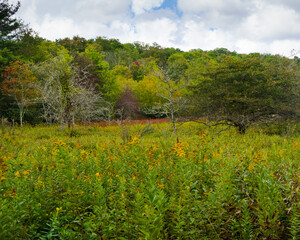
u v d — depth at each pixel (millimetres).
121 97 40719
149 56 94375
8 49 29500
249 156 5035
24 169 4641
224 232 3098
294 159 6445
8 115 24750
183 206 2998
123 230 2914
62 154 3883
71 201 3180
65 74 19938
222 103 16047
